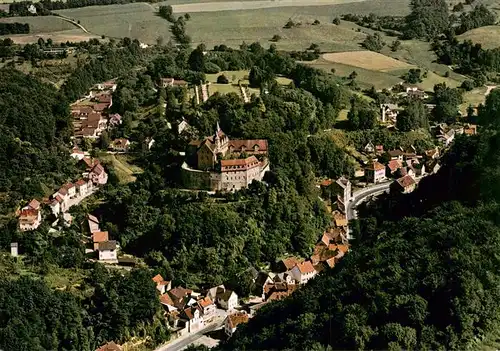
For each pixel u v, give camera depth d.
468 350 175.50
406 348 175.12
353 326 180.62
